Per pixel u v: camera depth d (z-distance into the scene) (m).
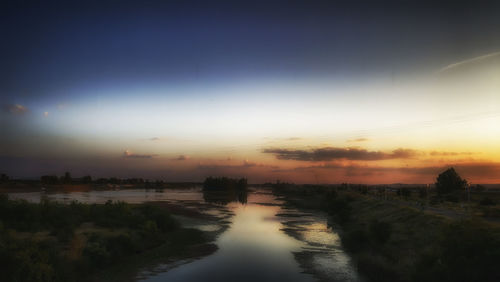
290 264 28.67
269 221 58.81
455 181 87.81
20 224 32.22
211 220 57.81
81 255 24.67
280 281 24.11
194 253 32.06
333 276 25.36
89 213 41.88
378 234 31.25
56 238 28.80
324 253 33.00
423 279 19.30
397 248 28.78
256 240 39.66
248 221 58.31
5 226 30.61
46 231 32.12
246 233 44.84
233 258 30.48
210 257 30.64
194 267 27.20
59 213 37.53
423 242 27.70
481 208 43.72
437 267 18.86
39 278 18.77
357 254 31.80
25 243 21.75
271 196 152.00
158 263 28.00
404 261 24.64
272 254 32.38
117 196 128.88
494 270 16.80
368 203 66.81
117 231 35.00
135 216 41.69
